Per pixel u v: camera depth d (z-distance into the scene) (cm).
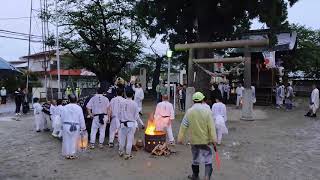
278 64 3397
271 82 3111
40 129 1572
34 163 974
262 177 843
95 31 3616
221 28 2562
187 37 2794
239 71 3053
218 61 2017
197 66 2153
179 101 2573
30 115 2350
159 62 4162
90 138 1211
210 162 756
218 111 1228
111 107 1165
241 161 1004
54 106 1484
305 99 4053
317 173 881
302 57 4475
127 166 934
